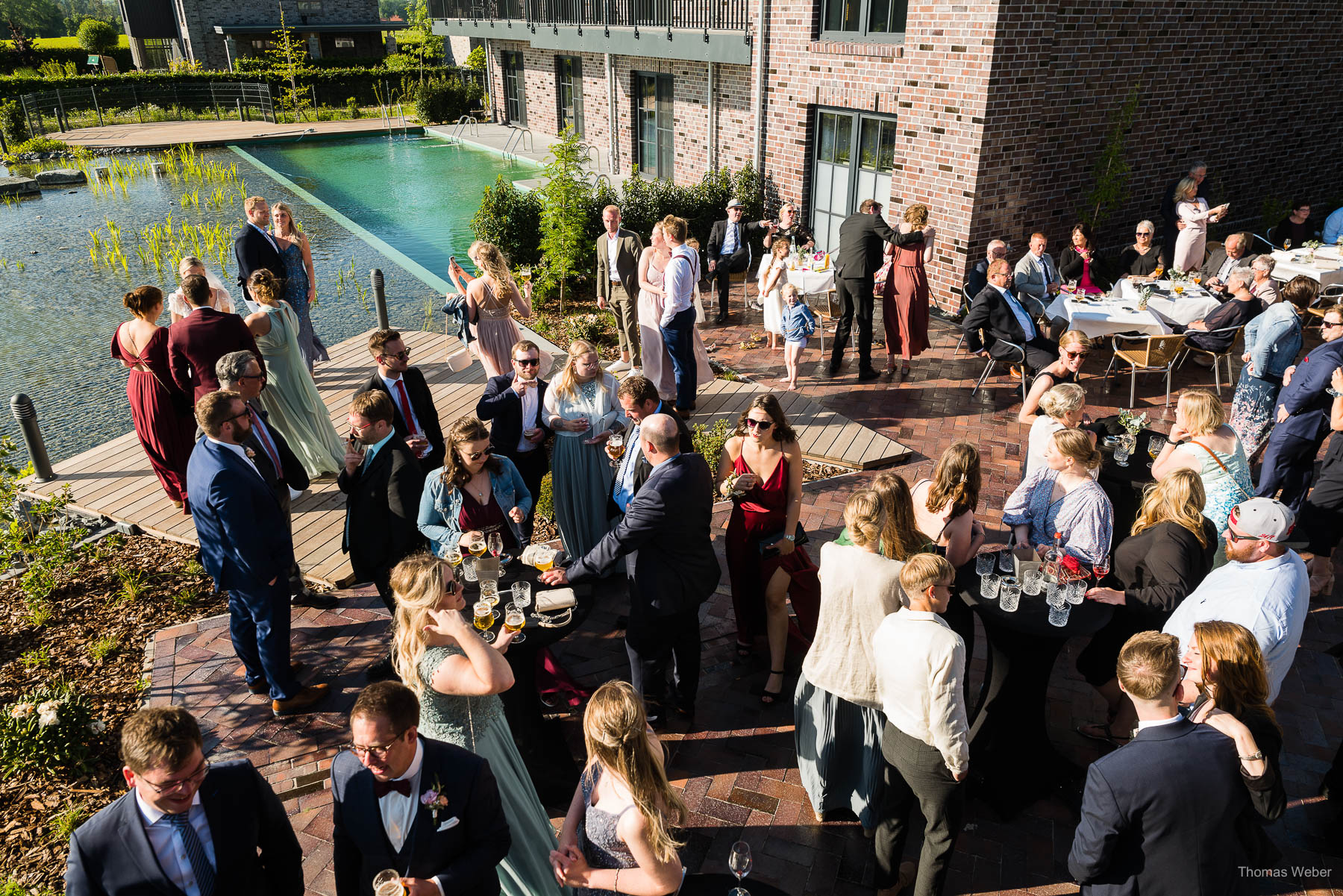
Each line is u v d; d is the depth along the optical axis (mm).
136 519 6715
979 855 3898
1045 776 4141
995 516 6691
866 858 3885
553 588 4270
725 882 3158
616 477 5215
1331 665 5129
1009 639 3916
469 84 30406
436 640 3104
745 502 4762
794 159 13281
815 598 4586
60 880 3842
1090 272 10102
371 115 32656
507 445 5887
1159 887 2863
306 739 4574
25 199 19641
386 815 2607
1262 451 7242
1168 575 4066
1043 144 10773
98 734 4613
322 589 5902
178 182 21094
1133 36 10906
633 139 18703
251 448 4910
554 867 2865
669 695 4844
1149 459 5656
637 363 9312
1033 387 6082
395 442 4754
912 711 3240
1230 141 12789
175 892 2520
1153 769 2791
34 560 6266
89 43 50250
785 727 4680
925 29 10531
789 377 9062
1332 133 14086
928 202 11164
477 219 12562
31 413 7082
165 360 6367
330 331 11328
